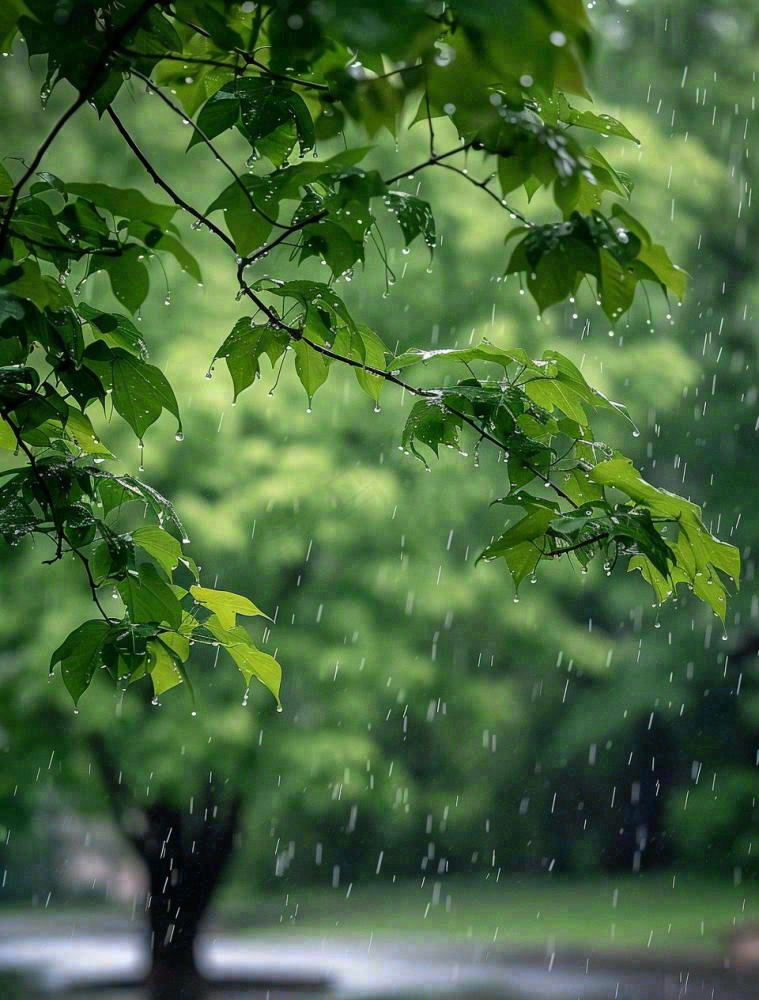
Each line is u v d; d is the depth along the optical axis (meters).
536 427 2.90
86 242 2.44
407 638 13.17
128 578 2.75
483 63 1.63
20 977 17.25
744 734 27.11
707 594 2.78
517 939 20.70
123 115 12.29
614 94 19.98
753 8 20.92
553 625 14.15
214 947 20.94
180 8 2.28
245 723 11.94
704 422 21.59
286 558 12.03
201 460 11.78
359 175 2.27
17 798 13.26
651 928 21.22
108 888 39.50
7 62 11.16
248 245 2.40
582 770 30.00
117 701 11.72
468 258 12.78
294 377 12.41
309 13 1.75
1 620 11.48
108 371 2.71
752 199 20.11
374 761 13.30
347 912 28.16
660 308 14.84
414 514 12.78
